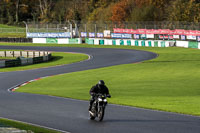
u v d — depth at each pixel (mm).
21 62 85500
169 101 33812
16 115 26641
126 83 50938
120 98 36781
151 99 35469
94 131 20828
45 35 145875
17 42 149375
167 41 117750
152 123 23047
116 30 133500
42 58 92438
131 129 21234
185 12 150125
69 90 45375
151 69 67000
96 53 107688
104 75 61219
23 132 17484
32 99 36531
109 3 196250
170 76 56938
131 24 132375
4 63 81250
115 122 23500
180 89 43719
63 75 64062
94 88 24047
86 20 193125
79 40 139875
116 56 97562
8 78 62000
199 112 27250
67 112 27922
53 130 20672
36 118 25266
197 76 56000
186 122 23391
